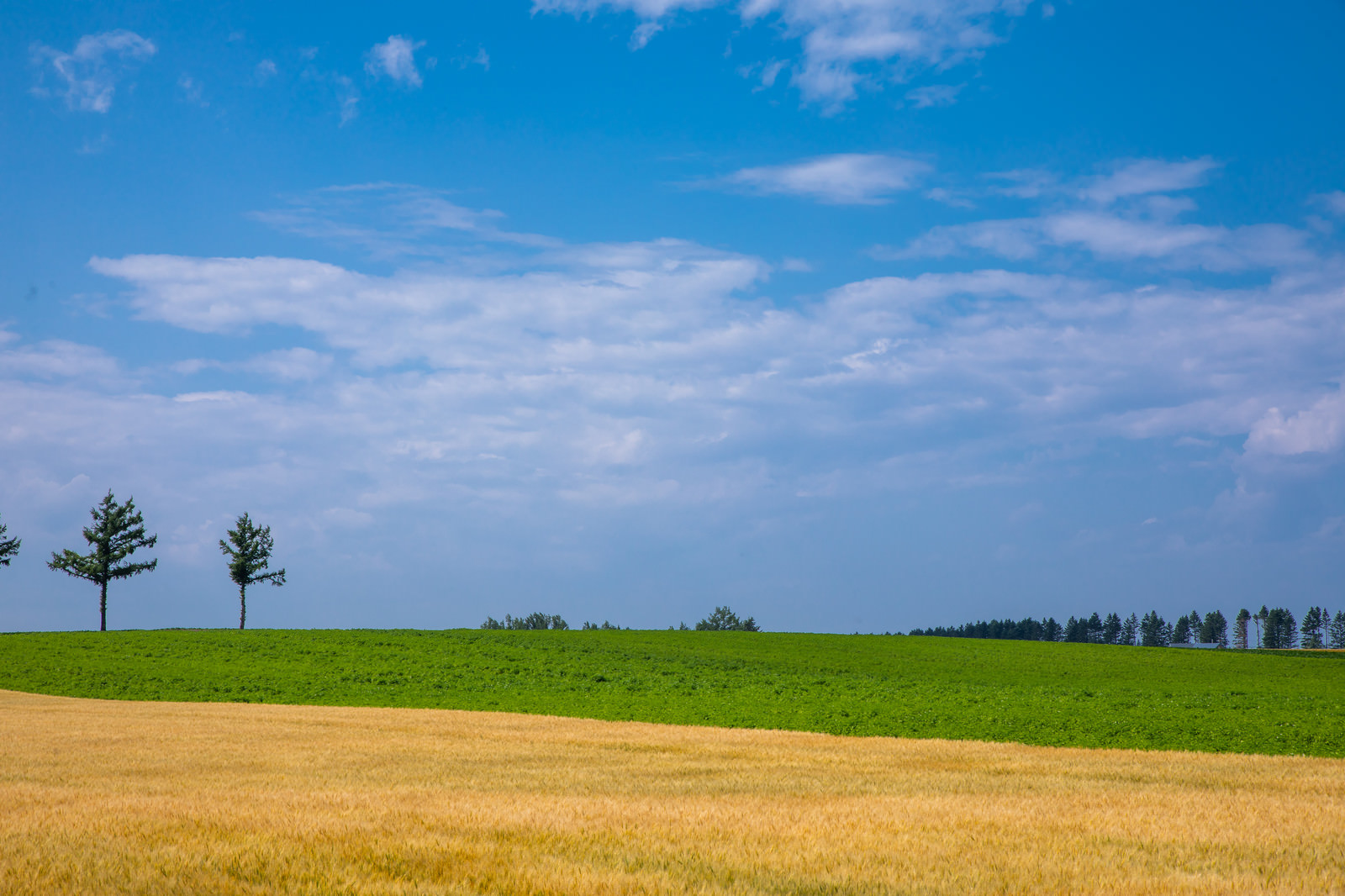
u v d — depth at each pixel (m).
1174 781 18.28
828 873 9.48
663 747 24.73
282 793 14.77
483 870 9.30
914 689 41.12
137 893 8.45
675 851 10.34
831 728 32.38
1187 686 48.91
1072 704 35.34
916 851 10.59
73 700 40.53
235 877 8.97
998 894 8.81
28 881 8.73
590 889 8.71
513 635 72.25
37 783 16.64
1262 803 14.62
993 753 23.81
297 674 50.06
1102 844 11.11
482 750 23.59
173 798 14.15
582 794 15.34
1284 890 8.92
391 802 13.84
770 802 14.35
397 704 41.28
